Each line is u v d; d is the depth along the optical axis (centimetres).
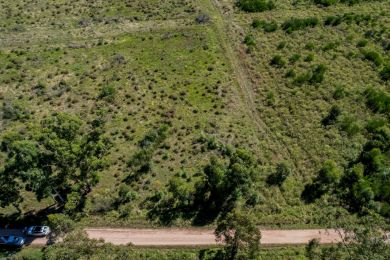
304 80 9281
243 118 8625
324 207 6888
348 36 10538
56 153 6694
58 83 9862
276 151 7856
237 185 6881
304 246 6406
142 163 7650
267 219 6756
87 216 6994
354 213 6769
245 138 8150
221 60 10194
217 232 6091
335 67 9625
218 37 11006
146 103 9106
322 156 7656
